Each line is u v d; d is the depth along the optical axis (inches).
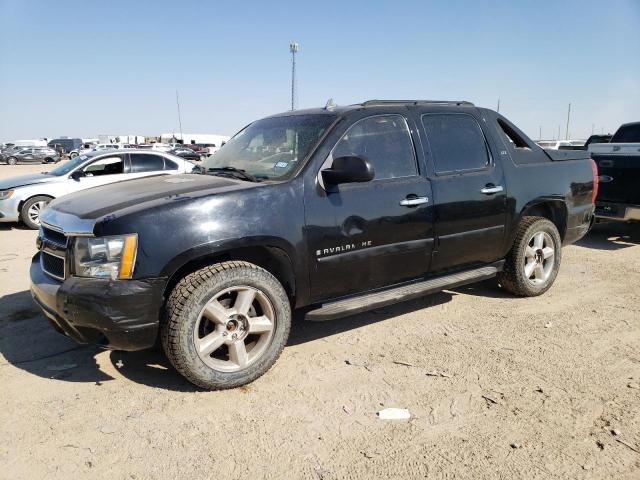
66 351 157.8
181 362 126.0
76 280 124.2
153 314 124.3
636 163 296.7
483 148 187.6
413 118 172.2
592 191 227.0
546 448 109.0
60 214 136.3
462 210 175.3
